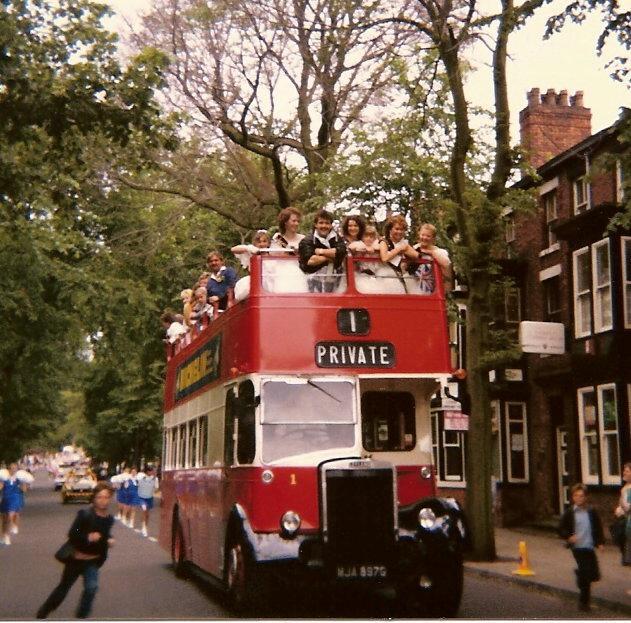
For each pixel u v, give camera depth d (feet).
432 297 40.40
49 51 56.39
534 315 94.38
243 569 36.78
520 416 95.61
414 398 40.19
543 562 60.03
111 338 125.18
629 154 43.34
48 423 186.39
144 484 91.61
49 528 103.35
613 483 75.92
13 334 119.75
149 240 105.60
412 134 77.92
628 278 75.15
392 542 36.32
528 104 100.01
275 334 38.78
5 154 60.18
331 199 78.64
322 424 38.11
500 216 63.98
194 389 52.75
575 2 44.47
